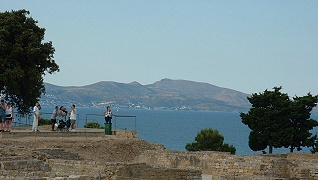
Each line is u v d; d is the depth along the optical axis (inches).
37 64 3284.9
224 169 2058.3
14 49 3117.6
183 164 2317.9
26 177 1366.9
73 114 2770.7
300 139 3366.1
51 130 2743.6
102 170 1651.1
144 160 2438.5
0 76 3083.2
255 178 1782.7
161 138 6599.4
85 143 2442.2
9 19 3184.1
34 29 3344.0
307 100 3363.7
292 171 1956.2
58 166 1732.3
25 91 3250.5
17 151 1913.1
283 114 3356.3
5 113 2487.7
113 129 3115.2
